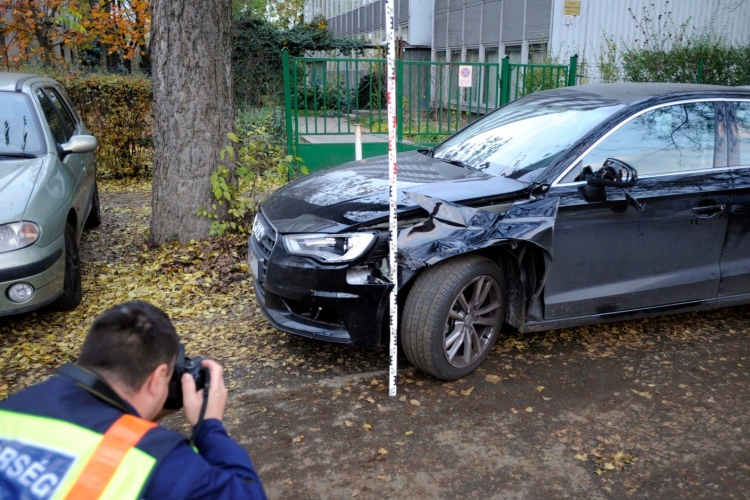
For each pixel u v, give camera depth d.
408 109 9.92
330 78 11.20
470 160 4.66
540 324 4.08
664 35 11.93
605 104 4.39
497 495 2.95
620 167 3.74
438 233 3.64
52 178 4.98
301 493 2.97
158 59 5.97
